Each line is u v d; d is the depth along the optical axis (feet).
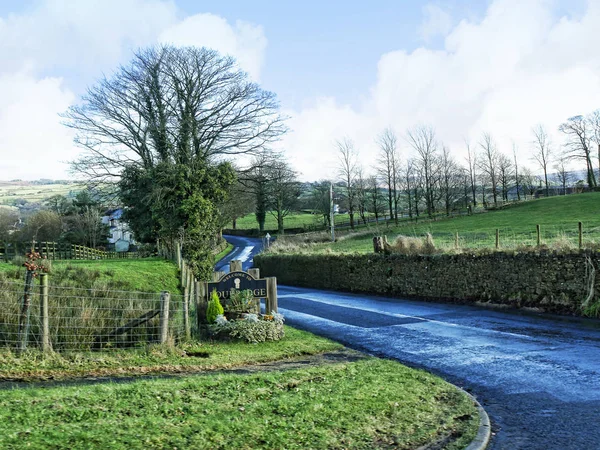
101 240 229.25
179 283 69.46
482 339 46.80
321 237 212.64
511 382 32.35
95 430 19.44
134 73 119.14
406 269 88.17
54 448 17.54
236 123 123.03
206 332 48.67
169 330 41.63
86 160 116.88
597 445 21.38
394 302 81.51
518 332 48.98
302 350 43.93
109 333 37.58
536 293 63.00
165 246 108.58
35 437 18.25
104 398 23.80
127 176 117.50
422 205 272.10
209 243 115.75
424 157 248.93
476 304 71.05
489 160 273.75
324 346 46.01
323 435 20.98
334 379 30.30
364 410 24.47
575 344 41.98
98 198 120.78
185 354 39.06
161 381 28.14
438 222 212.02
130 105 118.93
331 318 66.44
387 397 26.76
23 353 32.37
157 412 22.26
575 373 33.32
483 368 36.32
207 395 25.38
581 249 58.08
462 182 268.82
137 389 25.58
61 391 24.68
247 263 207.92
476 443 21.13
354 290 104.63
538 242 68.59
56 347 34.65
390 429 22.36
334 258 113.70
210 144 123.13
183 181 107.45
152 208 108.06
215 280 52.54
